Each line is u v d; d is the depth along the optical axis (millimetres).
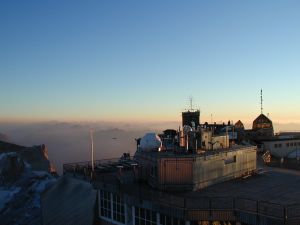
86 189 47156
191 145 36625
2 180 95125
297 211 25219
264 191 32469
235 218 25984
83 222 42656
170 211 28391
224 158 36906
